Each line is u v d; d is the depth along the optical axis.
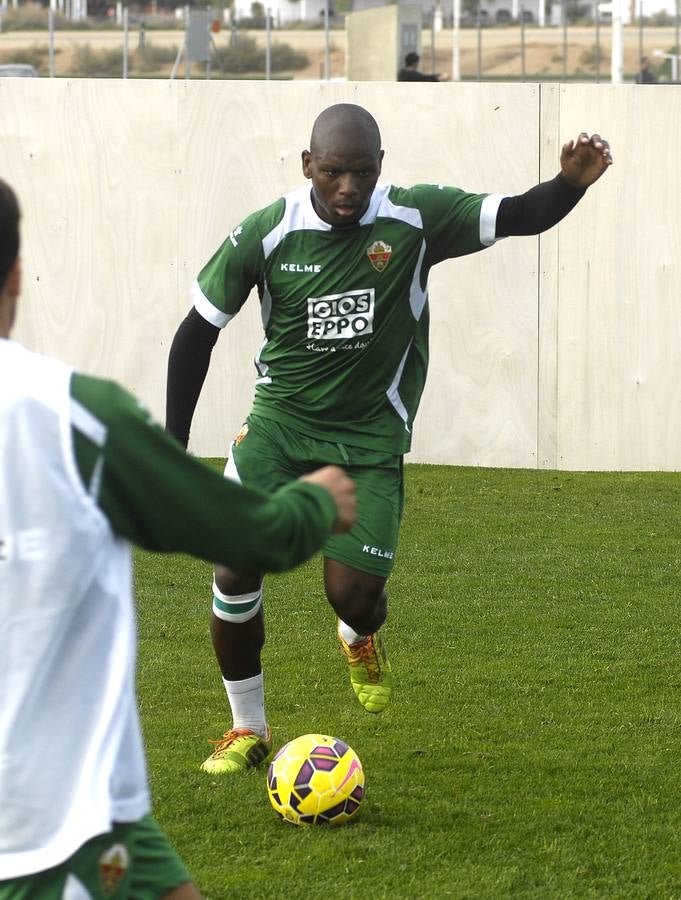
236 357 42.25
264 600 28.02
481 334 42.34
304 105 41.94
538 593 28.34
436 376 42.56
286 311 17.52
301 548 8.30
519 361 42.38
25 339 42.31
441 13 133.25
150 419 7.80
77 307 42.28
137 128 41.84
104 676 7.90
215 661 23.58
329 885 14.07
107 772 7.78
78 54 116.12
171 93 41.75
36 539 7.61
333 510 8.48
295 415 17.80
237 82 41.81
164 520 7.82
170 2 141.00
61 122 41.69
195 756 18.48
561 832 15.71
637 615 26.67
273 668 23.08
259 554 8.06
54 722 7.75
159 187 42.03
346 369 17.52
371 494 17.45
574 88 41.75
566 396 42.50
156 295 42.28
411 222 17.39
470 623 26.08
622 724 20.06
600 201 41.91
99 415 7.66
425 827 15.81
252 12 143.12
